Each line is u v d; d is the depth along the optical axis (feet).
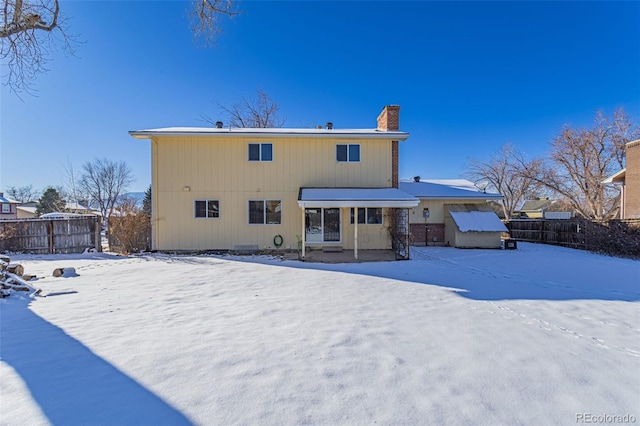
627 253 47.65
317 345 15.03
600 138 105.40
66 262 43.80
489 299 23.62
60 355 13.87
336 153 55.06
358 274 33.96
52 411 9.94
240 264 41.47
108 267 39.32
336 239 54.75
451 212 63.67
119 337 15.97
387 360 13.44
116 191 150.41
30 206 195.72
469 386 11.39
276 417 9.62
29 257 49.39
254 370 12.53
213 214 53.93
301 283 29.45
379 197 47.75
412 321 18.60
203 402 10.39
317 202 45.52
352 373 12.31
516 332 16.72
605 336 16.16
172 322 18.34
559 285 28.55
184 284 29.14
